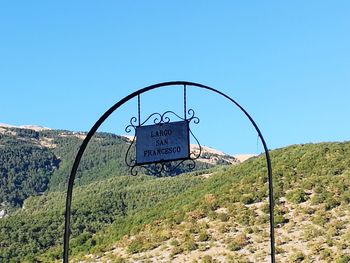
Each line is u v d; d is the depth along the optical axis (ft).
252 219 242.17
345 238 210.38
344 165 267.80
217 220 252.42
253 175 281.74
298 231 224.74
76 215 376.27
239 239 226.79
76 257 264.31
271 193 65.21
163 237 251.60
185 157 57.98
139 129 59.16
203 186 303.27
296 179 266.36
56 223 350.84
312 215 233.96
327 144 292.81
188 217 262.67
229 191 275.18
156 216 282.56
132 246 250.37
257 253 214.90
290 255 208.23
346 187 247.70
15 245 321.93
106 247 264.93
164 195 419.74
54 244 327.26
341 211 231.30
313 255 204.64
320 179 259.19
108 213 388.57
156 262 229.45
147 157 58.65
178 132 58.34
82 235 295.89
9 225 343.67
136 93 59.41
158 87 59.36
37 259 286.66
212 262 216.74
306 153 288.10
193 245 232.73
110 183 540.11
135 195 423.64
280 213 241.35
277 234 226.58
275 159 296.30
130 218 294.87
